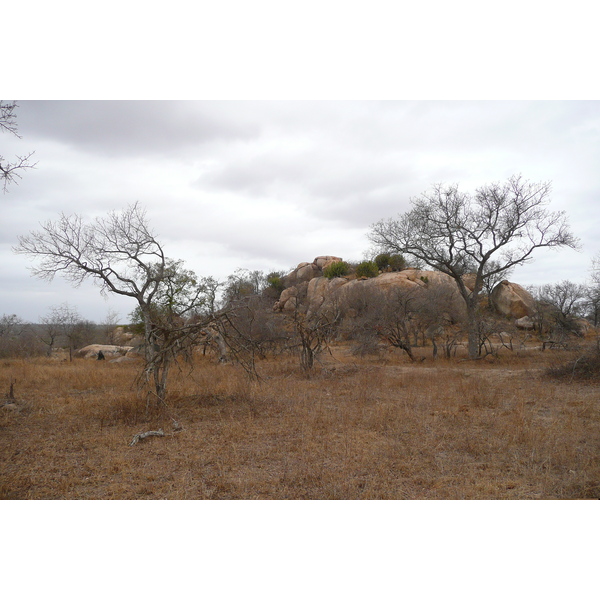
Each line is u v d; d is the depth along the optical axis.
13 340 32.53
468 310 25.73
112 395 13.23
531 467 6.43
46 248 11.30
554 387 13.57
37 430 9.08
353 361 23.58
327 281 48.31
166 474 6.45
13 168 8.80
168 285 18.58
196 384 14.55
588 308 30.33
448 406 10.98
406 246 26.78
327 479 6.05
